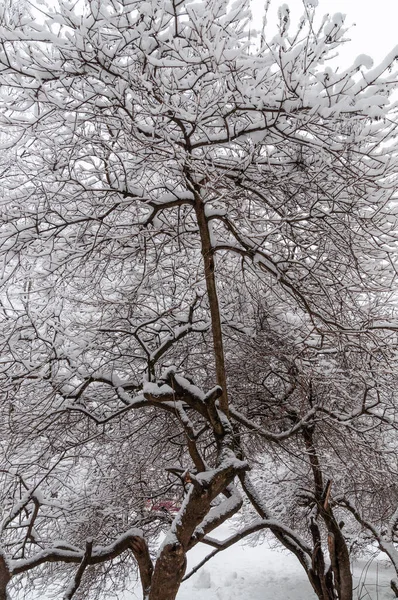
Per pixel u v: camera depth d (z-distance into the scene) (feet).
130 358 25.34
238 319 26.50
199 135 20.21
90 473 27.17
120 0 16.11
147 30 16.87
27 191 20.43
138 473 26.53
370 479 25.35
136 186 20.40
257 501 24.34
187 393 19.42
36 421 22.03
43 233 20.86
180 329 22.18
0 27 15.70
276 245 22.66
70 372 21.77
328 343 23.81
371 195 19.69
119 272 24.89
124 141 18.16
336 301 22.03
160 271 24.52
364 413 22.81
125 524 25.85
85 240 21.58
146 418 26.76
